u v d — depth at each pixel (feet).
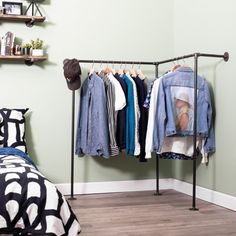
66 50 13.29
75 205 11.61
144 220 9.88
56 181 13.21
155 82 11.70
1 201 6.55
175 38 14.33
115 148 12.07
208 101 11.68
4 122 11.84
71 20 13.33
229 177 11.21
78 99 13.28
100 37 13.64
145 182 14.08
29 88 12.92
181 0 13.84
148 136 11.78
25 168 7.36
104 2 13.67
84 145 12.41
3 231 6.51
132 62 13.19
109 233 8.77
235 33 10.96
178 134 11.62
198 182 12.72
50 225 6.59
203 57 12.50
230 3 11.15
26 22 12.86
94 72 12.42
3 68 12.67
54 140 13.17
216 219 10.00
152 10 14.19
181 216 10.30
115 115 12.23
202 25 12.54
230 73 11.19
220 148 11.62
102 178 13.65
